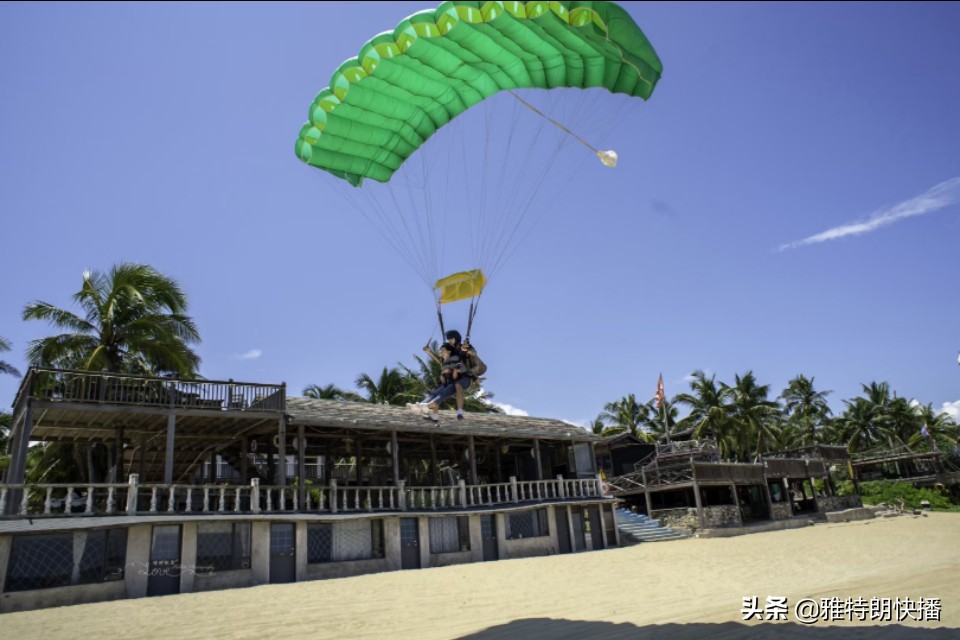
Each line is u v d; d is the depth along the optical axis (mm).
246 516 18344
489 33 8766
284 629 9898
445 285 11055
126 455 25578
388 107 10414
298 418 21031
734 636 8102
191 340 27812
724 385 59500
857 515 41594
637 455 40188
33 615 12539
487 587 14602
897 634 7828
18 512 16188
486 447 30766
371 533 21328
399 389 42969
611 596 12719
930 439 59438
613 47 7926
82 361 25422
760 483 37500
